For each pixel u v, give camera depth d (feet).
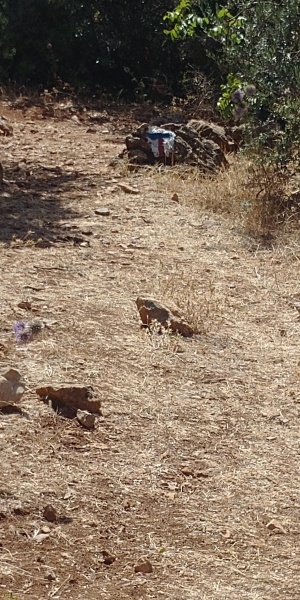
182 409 18.99
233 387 19.63
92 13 39.81
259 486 17.66
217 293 22.53
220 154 29.58
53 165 29.71
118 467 17.72
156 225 25.61
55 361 19.69
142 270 23.21
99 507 17.01
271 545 16.70
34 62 39.34
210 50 37.40
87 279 22.61
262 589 15.48
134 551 16.21
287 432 18.74
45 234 24.64
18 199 26.78
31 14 38.75
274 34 27.30
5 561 15.51
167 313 20.99
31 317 20.86
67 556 15.84
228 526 16.94
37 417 18.35
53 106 36.78
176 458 18.02
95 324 20.86
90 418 18.37
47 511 16.74
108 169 29.32
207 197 26.89
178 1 39.42
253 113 27.68
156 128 29.81
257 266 23.88
